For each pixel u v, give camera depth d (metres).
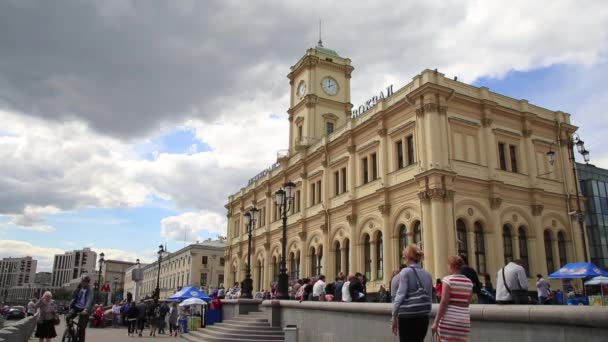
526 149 36.41
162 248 54.72
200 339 25.84
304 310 20.77
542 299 20.94
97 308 41.72
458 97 33.38
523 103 37.06
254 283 56.47
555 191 37.31
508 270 11.19
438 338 8.28
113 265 181.12
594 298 24.42
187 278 92.38
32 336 27.33
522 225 34.59
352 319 16.38
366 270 37.31
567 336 8.90
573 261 36.56
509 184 34.06
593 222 44.47
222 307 31.48
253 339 22.28
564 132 39.38
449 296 8.21
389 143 36.03
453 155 32.38
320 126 52.62
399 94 35.56
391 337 14.21
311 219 45.38
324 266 41.91
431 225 30.61
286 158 51.50
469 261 31.09
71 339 17.22
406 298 8.95
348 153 40.81
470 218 31.86
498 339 10.30
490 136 34.31
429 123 31.98
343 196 40.78
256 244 57.38
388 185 35.38
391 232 34.50
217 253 93.88
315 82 53.81
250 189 60.12
